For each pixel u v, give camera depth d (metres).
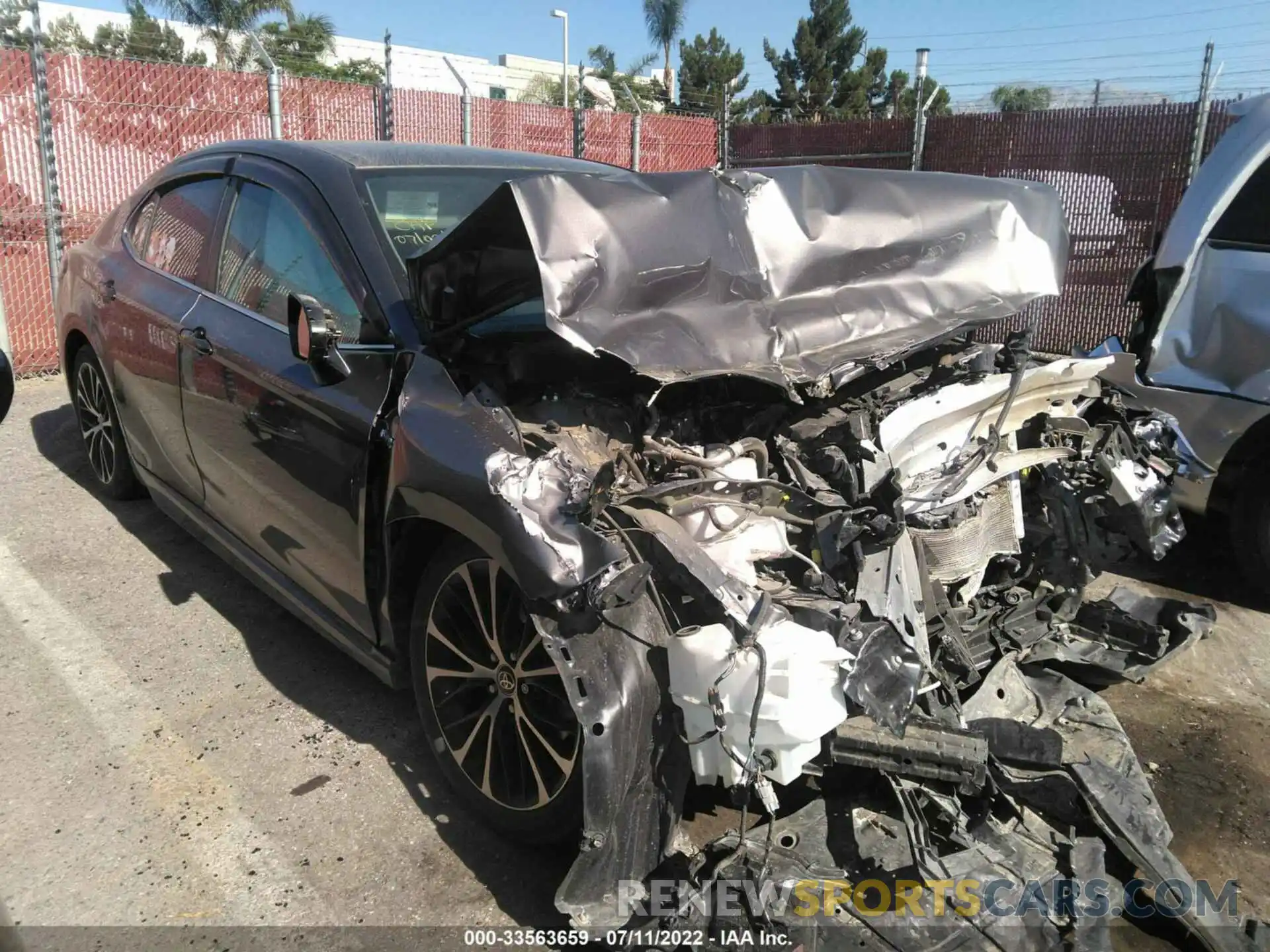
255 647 3.74
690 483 2.42
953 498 2.83
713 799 2.66
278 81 9.55
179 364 3.73
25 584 4.18
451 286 2.63
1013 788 2.55
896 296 3.05
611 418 2.73
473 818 2.83
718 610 2.24
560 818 2.47
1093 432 3.36
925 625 2.66
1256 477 4.27
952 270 3.15
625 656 2.26
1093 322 9.76
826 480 2.67
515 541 2.26
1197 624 3.61
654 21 45.50
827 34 41.78
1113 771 2.63
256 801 2.89
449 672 2.75
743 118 40.00
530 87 32.38
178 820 2.80
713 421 2.83
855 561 2.57
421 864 2.66
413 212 3.26
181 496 4.19
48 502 5.08
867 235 3.05
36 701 3.35
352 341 2.96
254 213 3.59
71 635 3.78
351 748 3.15
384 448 2.75
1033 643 3.34
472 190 3.49
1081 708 3.03
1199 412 4.37
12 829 2.74
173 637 3.79
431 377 2.69
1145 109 9.43
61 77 8.15
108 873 2.59
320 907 2.50
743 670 2.16
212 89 9.24
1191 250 4.45
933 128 11.25
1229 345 4.31
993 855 2.41
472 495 2.37
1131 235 9.59
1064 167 10.02
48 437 6.13
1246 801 3.06
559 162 4.05
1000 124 10.55
